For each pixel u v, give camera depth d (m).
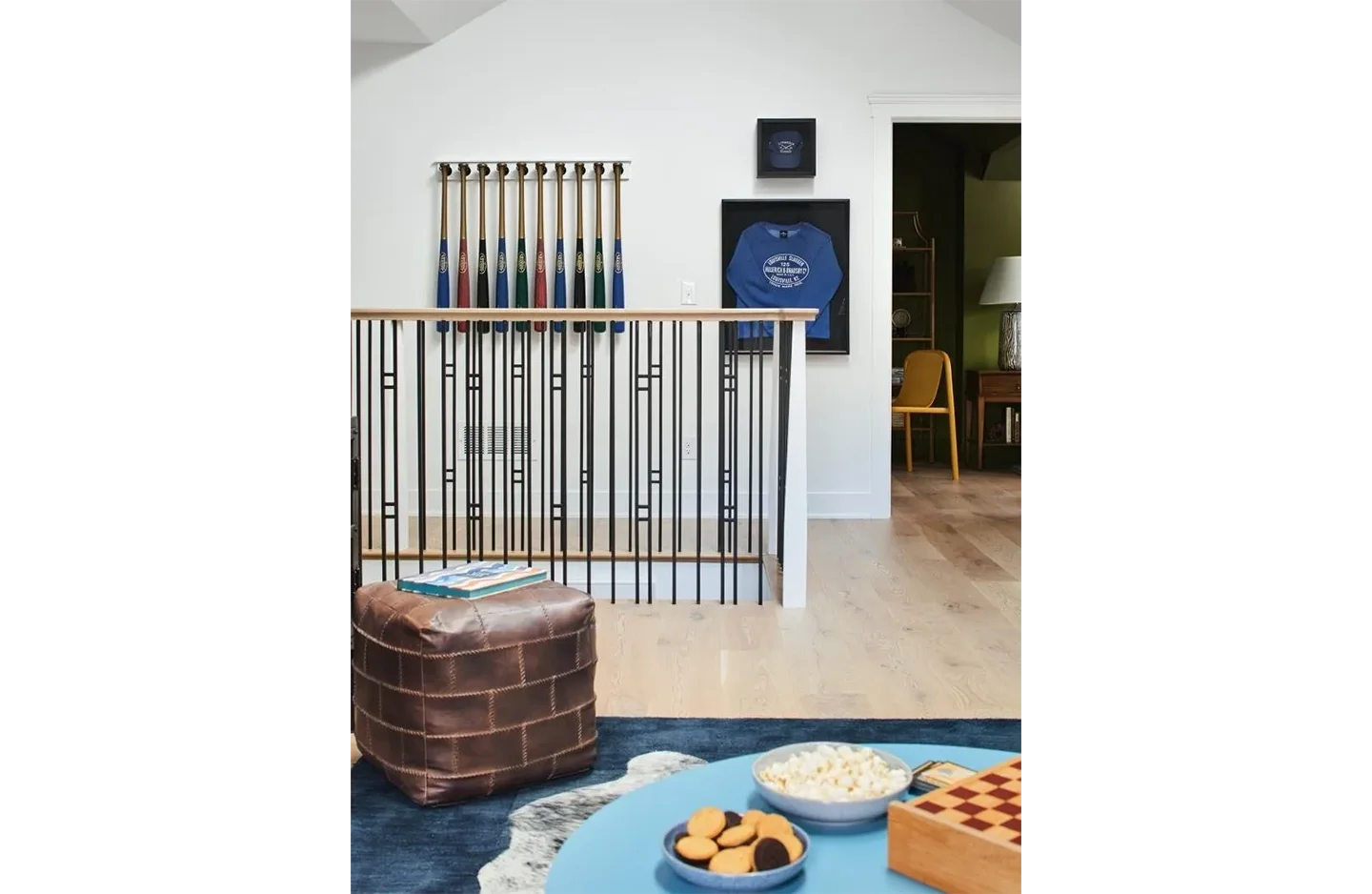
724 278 5.90
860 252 5.95
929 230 8.77
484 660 2.34
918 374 8.07
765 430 5.89
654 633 3.71
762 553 4.28
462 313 4.02
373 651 2.45
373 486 5.93
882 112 5.89
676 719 2.82
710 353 5.89
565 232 5.90
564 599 2.50
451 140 5.85
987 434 8.34
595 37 5.84
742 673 3.24
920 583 4.46
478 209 5.85
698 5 5.85
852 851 1.40
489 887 1.91
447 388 5.88
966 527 5.79
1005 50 5.88
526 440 4.27
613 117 5.86
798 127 5.84
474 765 2.33
